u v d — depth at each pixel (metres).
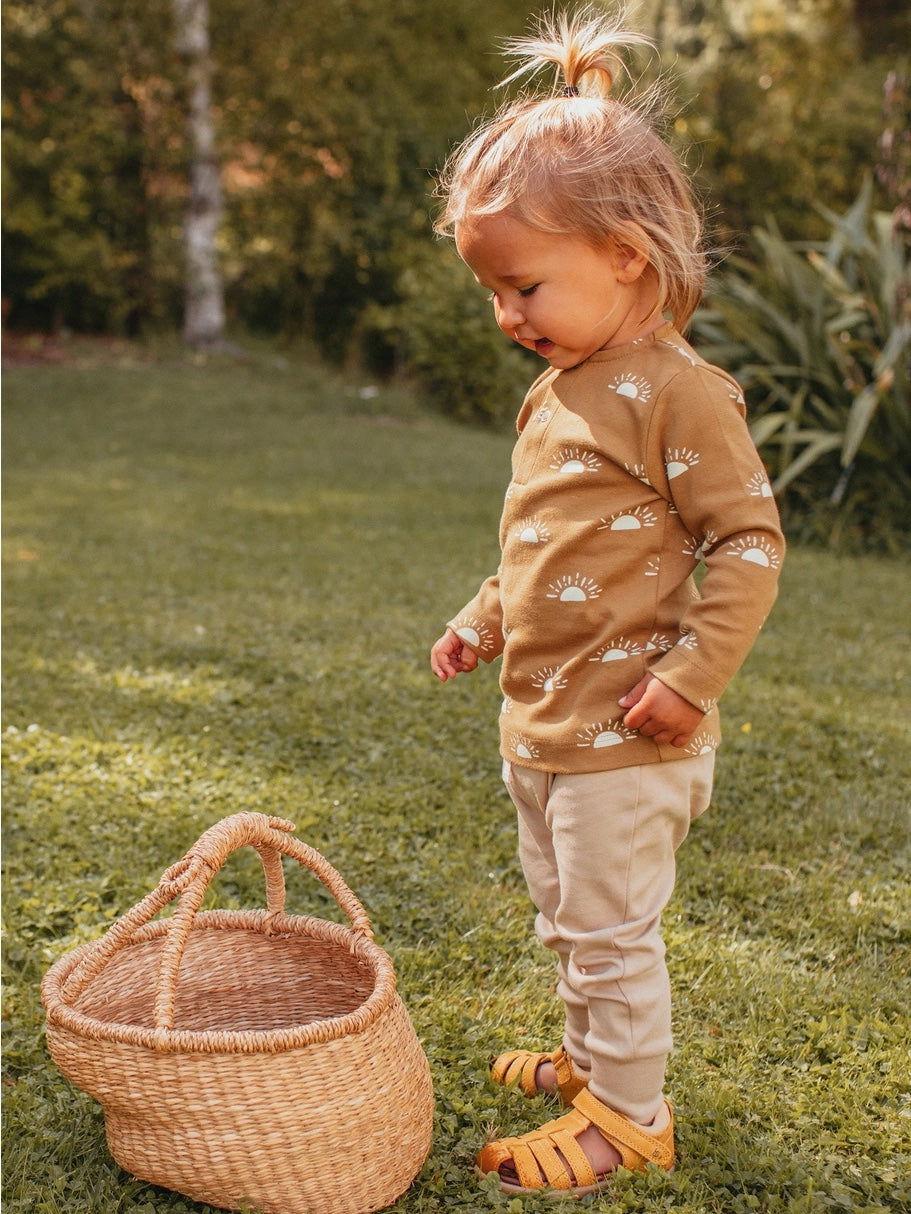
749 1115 2.07
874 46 22.45
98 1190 1.87
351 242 18.19
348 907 2.08
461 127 18.80
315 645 5.09
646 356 1.88
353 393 15.95
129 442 11.61
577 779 1.87
